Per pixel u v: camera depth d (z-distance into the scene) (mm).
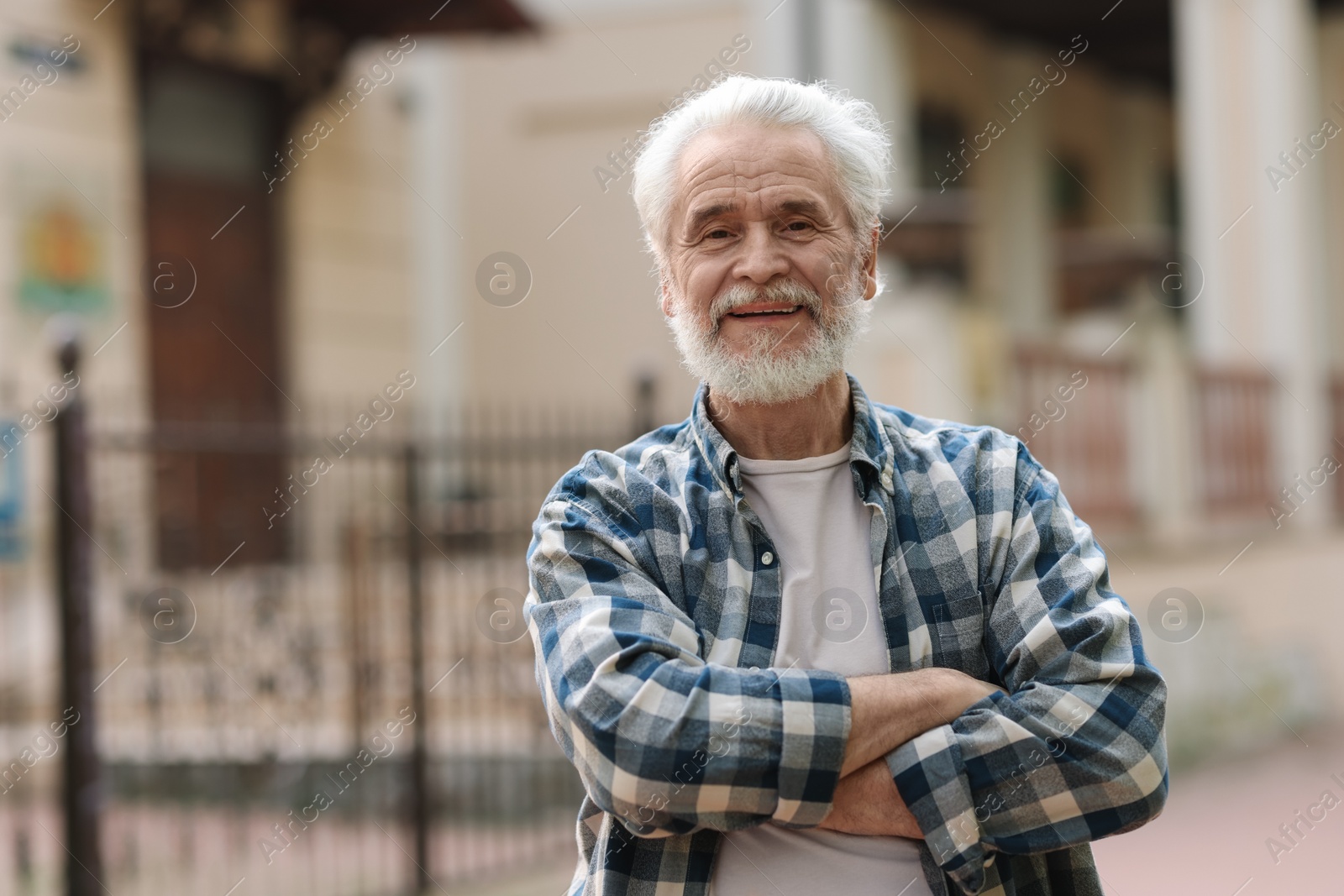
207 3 9531
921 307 7586
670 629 1881
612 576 1926
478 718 6223
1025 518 1950
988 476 1988
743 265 1926
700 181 1947
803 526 1975
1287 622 8242
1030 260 11625
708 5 12562
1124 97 13102
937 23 10656
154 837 5734
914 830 1812
